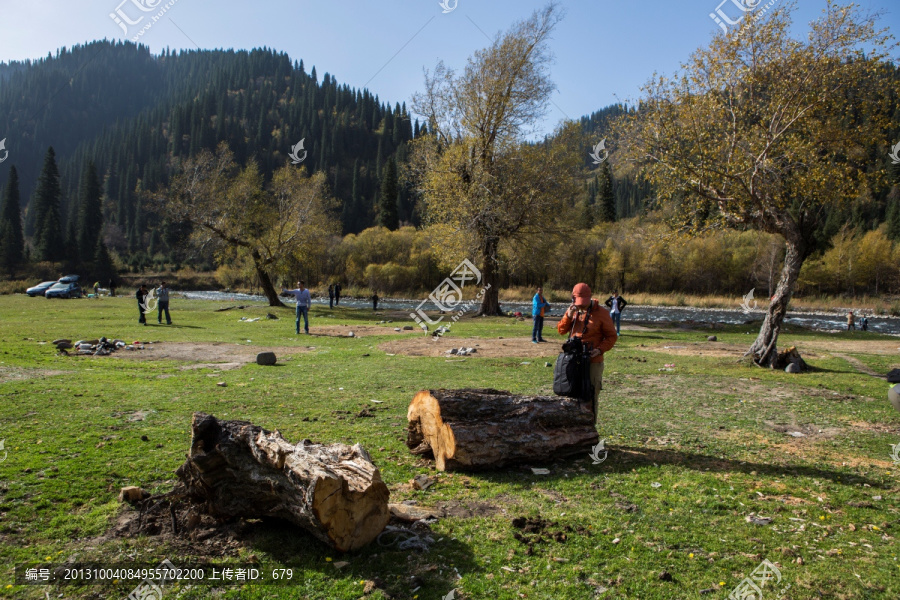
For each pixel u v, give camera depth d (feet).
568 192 104.22
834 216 214.07
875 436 24.18
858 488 17.67
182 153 509.35
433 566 12.26
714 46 46.83
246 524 14.14
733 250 207.31
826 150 45.80
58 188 284.20
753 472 19.16
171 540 13.29
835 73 42.39
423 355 50.78
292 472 12.55
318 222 122.52
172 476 16.98
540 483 17.72
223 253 121.29
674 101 48.73
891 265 192.75
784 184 45.96
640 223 210.59
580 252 205.67
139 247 419.95
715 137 47.42
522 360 47.44
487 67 98.63
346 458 13.93
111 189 497.05
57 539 13.10
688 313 150.30
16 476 16.58
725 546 13.55
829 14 42.32
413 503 15.85
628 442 22.93
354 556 12.69
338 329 75.72
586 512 15.49
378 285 222.69
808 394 34.01
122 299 144.05
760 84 45.47
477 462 18.40
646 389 35.22
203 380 35.35
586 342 20.84
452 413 18.94
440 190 99.86
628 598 11.16
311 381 35.96
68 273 267.59
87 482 16.31
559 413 19.83
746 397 32.86
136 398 28.58
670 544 13.62
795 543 13.75
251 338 62.54
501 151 100.99
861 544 13.74
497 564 12.47
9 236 256.73
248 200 116.67
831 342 70.95
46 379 32.86
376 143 545.03
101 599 10.85
